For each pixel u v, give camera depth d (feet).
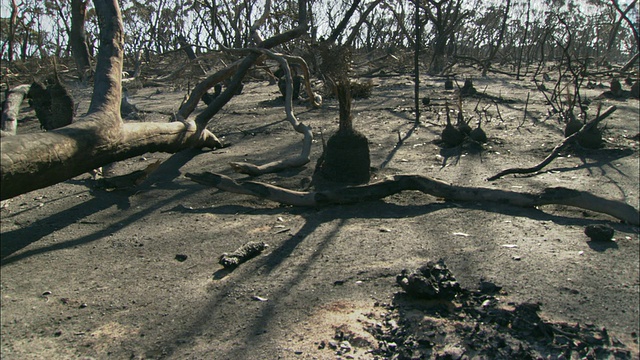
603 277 11.41
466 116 35.42
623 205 15.16
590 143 24.27
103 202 18.35
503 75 77.92
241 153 26.27
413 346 8.98
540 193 16.35
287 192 17.61
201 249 13.96
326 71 47.96
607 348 8.83
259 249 13.51
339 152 19.94
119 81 19.89
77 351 9.26
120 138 18.47
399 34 98.99
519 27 131.34
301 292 11.19
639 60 106.63
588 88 54.13
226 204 18.08
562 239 13.74
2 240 14.78
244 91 60.70
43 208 17.65
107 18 21.03
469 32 136.98
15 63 83.66
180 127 23.80
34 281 12.14
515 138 28.02
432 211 16.53
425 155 24.73
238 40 69.36
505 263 12.28
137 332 9.82
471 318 9.85
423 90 54.54
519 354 8.63
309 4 72.33
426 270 11.04
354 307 10.46
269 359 8.77
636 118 32.96
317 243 14.03
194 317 10.30
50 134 15.06
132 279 12.16
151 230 15.57
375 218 16.05
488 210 16.43
